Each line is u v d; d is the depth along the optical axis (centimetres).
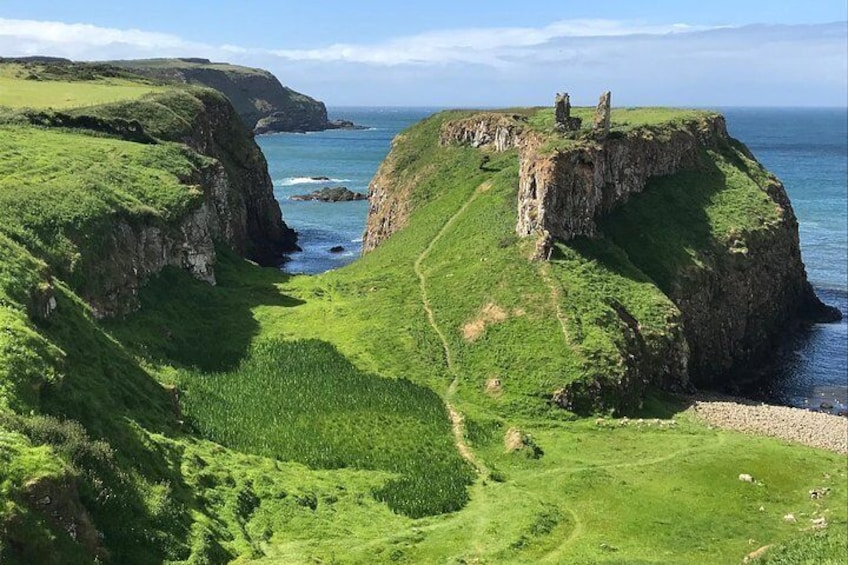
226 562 2400
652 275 6325
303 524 2875
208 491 2844
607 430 4422
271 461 3481
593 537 3059
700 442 4272
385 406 4428
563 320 5228
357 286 6800
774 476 3778
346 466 3684
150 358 4472
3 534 1753
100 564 1998
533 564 2742
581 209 6303
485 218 7538
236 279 7019
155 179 6850
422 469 3678
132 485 2455
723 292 6825
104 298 4872
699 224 7288
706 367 6400
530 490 3541
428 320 5778
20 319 3028
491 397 4766
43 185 5453
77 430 2439
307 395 4453
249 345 5256
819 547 2745
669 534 3114
